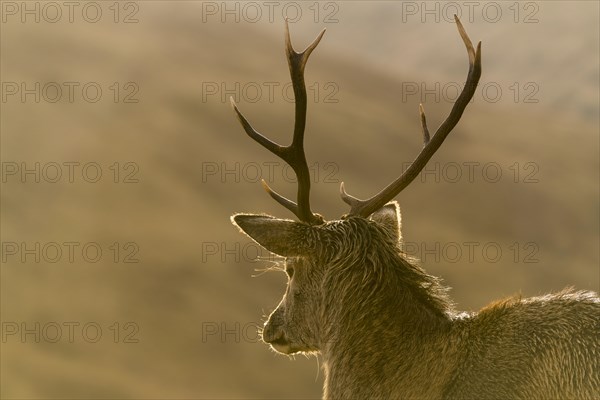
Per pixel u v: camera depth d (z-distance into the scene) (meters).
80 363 77.62
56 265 92.94
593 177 175.38
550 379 14.81
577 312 15.23
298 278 17.11
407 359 15.93
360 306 16.28
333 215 127.00
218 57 186.88
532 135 198.00
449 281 114.62
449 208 142.62
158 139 128.88
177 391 76.25
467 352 15.59
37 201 104.19
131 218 104.94
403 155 163.50
